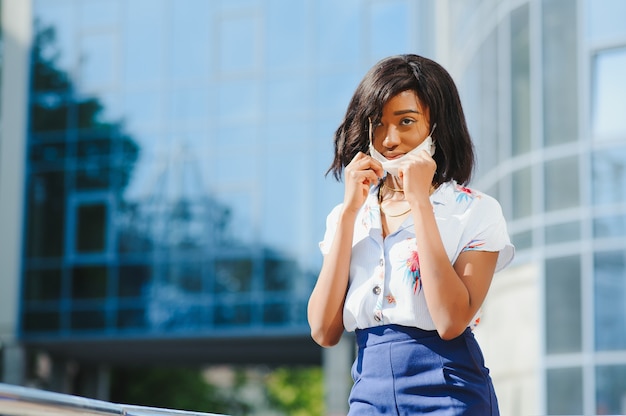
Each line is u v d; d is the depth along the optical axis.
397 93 2.66
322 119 24.88
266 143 25.08
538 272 15.38
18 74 26.81
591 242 14.82
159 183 25.61
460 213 2.65
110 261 25.56
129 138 25.95
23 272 26.05
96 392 29.80
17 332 25.84
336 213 2.93
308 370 40.97
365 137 2.72
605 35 14.92
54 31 26.84
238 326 24.55
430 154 2.71
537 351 15.23
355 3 25.03
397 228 2.65
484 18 17.47
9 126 26.61
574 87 15.20
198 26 25.98
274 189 24.88
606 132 14.84
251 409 40.34
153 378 35.91
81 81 26.53
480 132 17.45
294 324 24.25
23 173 26.42
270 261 24.61
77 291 25.69
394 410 2.51
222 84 25.61
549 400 14.98
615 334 14.51
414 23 24.59
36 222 26.17
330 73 24.98
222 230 24.98
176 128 25.73
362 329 2.62
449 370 2.50
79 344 26.22
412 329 2.55
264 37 25.45
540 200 15.48
